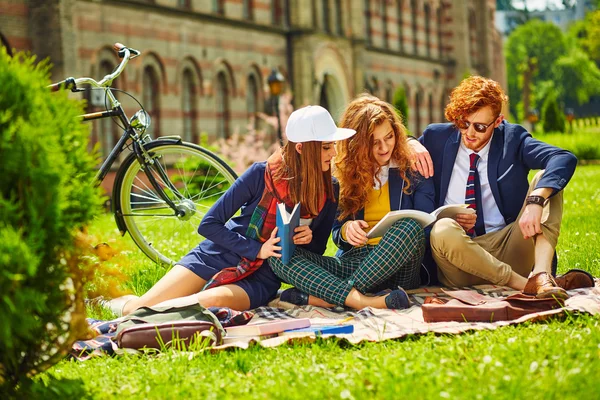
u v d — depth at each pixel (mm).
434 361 3994
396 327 4910
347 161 5793
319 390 3699
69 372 4383
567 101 116688
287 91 29797
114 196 7363
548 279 5188
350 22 34031
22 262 3270
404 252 5516
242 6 27875
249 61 27906
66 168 3537
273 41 29344
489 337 4434
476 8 47312
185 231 8531
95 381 4129
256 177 5656
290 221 5277
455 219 5801
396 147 5848
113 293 3877
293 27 30344
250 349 4562
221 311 5137
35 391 3652
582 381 3635
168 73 23984
